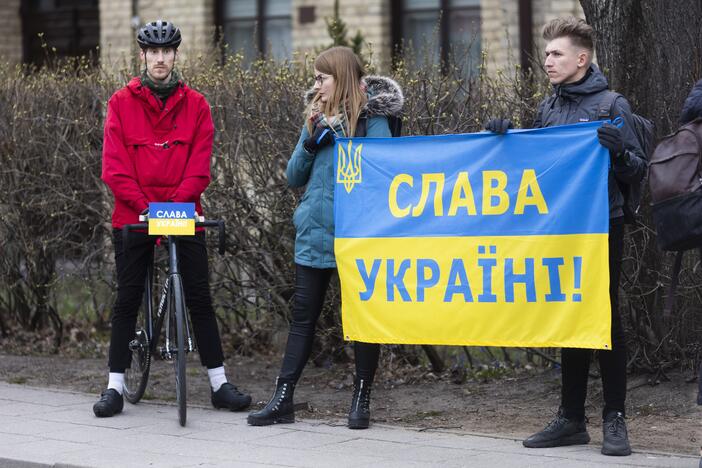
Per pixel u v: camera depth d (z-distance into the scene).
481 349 10.73
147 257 9.01
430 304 7.87
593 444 7.71
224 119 10.50
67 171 11.59
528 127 9.62
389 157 8.03
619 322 7.46
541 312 7.53
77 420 8.71
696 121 6.77
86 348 12.13
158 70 8.77
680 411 8.54
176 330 8.52
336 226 8.20
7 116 11.81
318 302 8.55
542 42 16.22
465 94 9.88
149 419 8.73
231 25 20.23
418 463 7.23
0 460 7.53
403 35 18.94
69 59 14.87
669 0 9.18
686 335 9.26
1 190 11.87
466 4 18.52
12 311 12.62
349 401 9.39
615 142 7.08
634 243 9.17
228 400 9.01
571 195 7.39
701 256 7.16
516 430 8.26
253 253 10.57
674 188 6.65
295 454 7.52
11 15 23.69
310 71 10.66
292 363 8.53
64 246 11.92
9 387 10.20
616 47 9.27
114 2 20.44
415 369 10.44
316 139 8.27
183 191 8.79
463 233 7.76
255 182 10.43
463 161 7.80
